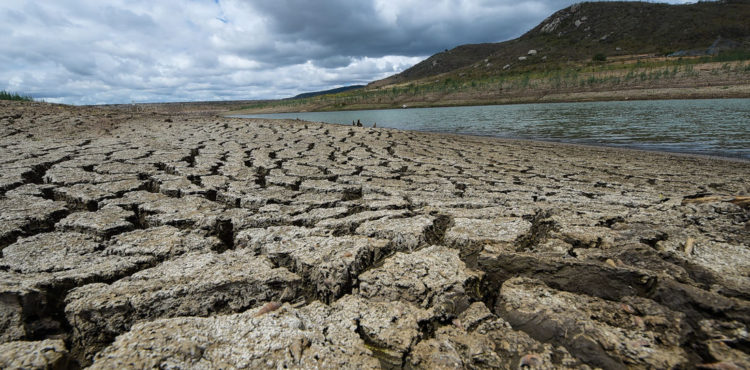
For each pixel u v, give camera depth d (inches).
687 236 130.8
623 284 97.6
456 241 132.1
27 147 362.9
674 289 91.4
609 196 199.3
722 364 70.4
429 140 555.8
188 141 442.0
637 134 650.2
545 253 116.2
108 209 164.6
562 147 494.3
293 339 77.8
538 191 212.8
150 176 239.5
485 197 197.2
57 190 198.4
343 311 93.1
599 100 2094.0
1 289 88.7
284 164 305.7
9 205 167.0
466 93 2972.4
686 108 1201.4
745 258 111.3
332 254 115.5
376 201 182.2
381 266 120.0
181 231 138.9
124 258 113.9
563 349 79.0
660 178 266.2
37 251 118.0
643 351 75.4
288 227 143.3
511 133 742.5
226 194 196.4
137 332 78.2
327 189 216.5
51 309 92.1
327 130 625.9
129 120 713.0
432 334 87.9
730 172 301.6
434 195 200.5
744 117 853.8
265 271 105.3
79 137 474.9
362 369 71.1
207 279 99.7
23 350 72.8
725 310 83.0
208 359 71.4
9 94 907.4
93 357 79.0
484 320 89.6
